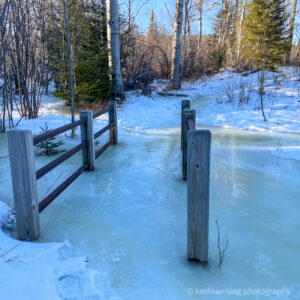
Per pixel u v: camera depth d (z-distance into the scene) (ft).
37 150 19.71
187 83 57.16
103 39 42.73
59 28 30.35
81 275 7.00
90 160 15.67
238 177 14.82
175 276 7.32
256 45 55.62
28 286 6.29
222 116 32.14
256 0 52.85
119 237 9.12
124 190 13.08
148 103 39.37
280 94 37.93
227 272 7.54
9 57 29.50
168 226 9.87
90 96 34.58
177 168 16.28
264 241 9.06
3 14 23.16
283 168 16.15
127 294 6.57
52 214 10.73
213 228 9.83
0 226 9.31
